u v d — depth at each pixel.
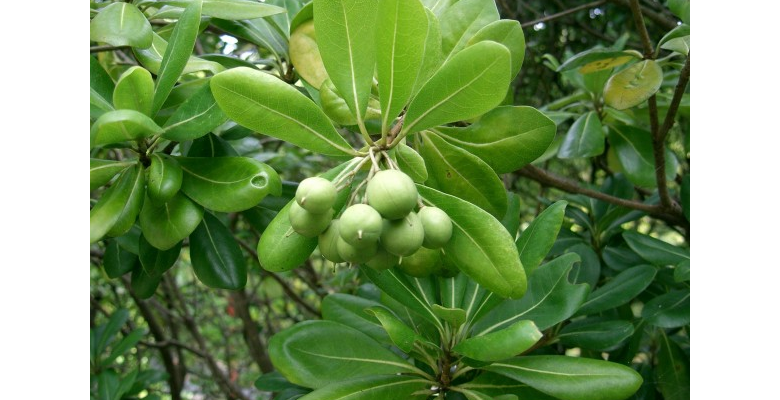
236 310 0.79
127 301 0.86
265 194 0.26
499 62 0.21
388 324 0.26
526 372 0.28
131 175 0.27
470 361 0.29
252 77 0.23
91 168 0.27
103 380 0.47
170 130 0.27
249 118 0.23
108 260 0.36
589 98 0.46
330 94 0.28
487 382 0.30
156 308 0.78
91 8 0.33
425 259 0.26
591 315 0.39
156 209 0.27
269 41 0.35
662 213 0.40
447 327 0.30
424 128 0.23
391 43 0.23
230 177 0.27
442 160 0.28
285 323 1.01
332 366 0.29
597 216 0.44
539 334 0.25
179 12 0.33
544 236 0.28
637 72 0.34
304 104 0.23
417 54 0.23
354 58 0.24
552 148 0.46
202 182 0.27
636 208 0.40
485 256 0.23
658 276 0.39
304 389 0.37
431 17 0.26
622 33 0.68
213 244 0.31
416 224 0.22
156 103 0.26
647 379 0.38
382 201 0.21
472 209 0.23
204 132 0.27
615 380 0.26
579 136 0.40
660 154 0.37
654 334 0.42
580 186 0.44
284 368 0.29
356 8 0.23
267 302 0.83
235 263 0.31
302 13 0.31
